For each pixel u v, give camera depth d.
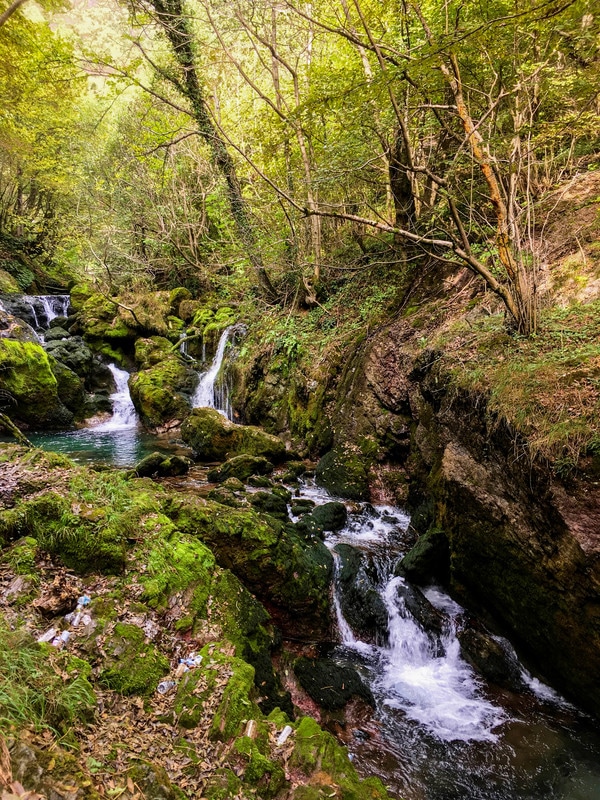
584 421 3.71
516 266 4.97
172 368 14.99
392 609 5.23
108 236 17.80
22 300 17.97
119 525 4.13
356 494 7.84
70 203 24.19
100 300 17.89
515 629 4.59
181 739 2.66
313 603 4.96
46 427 13.58
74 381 14.30
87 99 22.53
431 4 6.05
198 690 2.99
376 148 7.81
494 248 7.05
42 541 3.87
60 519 4.02
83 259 22.00
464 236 5.01
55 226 23.70
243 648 3.73
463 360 5.67
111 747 2.38
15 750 1.96
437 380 6.04
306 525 6.30
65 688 2.53
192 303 18.50
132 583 3.76
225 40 9.80
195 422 10.88
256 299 13.54
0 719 2.06
